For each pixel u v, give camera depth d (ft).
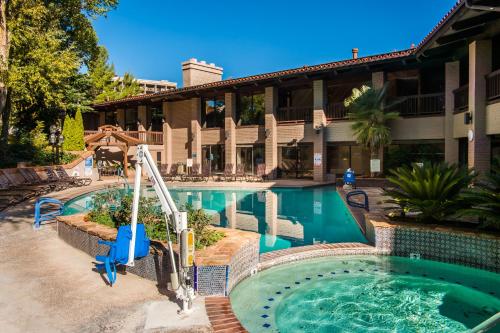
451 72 59.41
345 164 77.97
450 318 18.01
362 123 65.46
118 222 26.45
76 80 106.11
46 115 97.04
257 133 88.33
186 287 15.74
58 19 84.84
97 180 84.64
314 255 26.68
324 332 16.44
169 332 14.12
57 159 79.41
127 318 15.35
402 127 67.51
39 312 15.98
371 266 25.45
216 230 25.36
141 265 20.54
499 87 40.32
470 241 24.41
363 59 66.69
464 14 33.50
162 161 108.06
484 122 43.65
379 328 16.97
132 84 165.68
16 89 65.51
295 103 85.51
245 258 22.22
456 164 29.86
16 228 33.30
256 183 74.02
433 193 27.89
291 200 56.49
